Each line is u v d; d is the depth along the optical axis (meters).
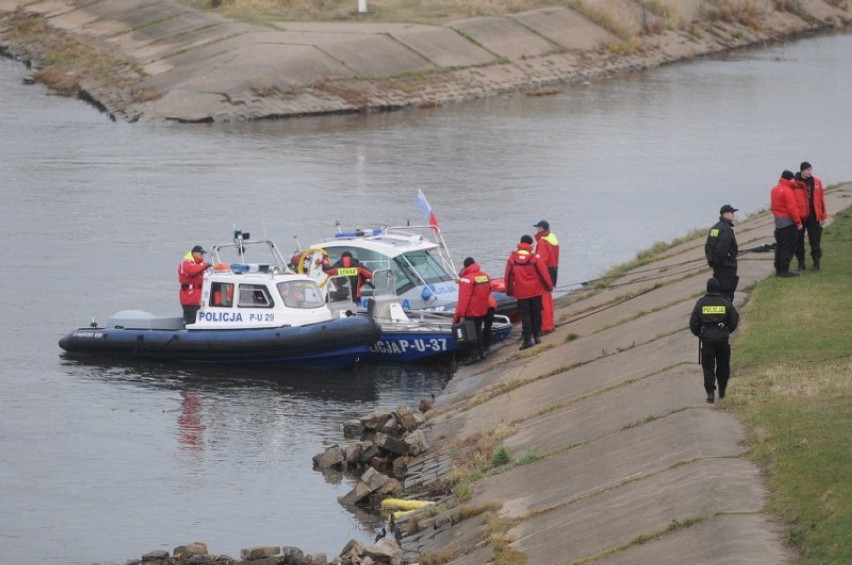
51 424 71.19
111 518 57.25
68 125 175.12
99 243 114.50
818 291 70.50
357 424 68.38
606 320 79.56
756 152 162.50
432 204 129.75
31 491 60.69
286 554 49.22
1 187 136.62
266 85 189.25
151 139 166.75
